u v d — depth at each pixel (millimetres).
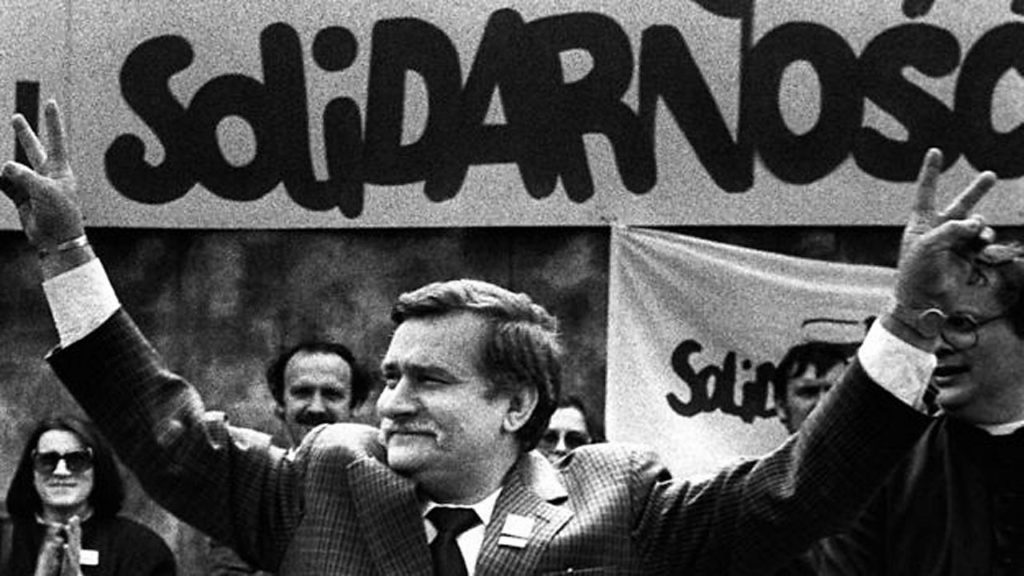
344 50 11023
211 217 11117
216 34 11102
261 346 11258
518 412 4051
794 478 3840
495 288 4102
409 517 3951
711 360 10562
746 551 3922
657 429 10531
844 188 10586
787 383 8977
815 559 5172
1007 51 10453
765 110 10656
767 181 10648
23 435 11453
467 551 3979
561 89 10812
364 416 10641
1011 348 4945
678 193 10719
